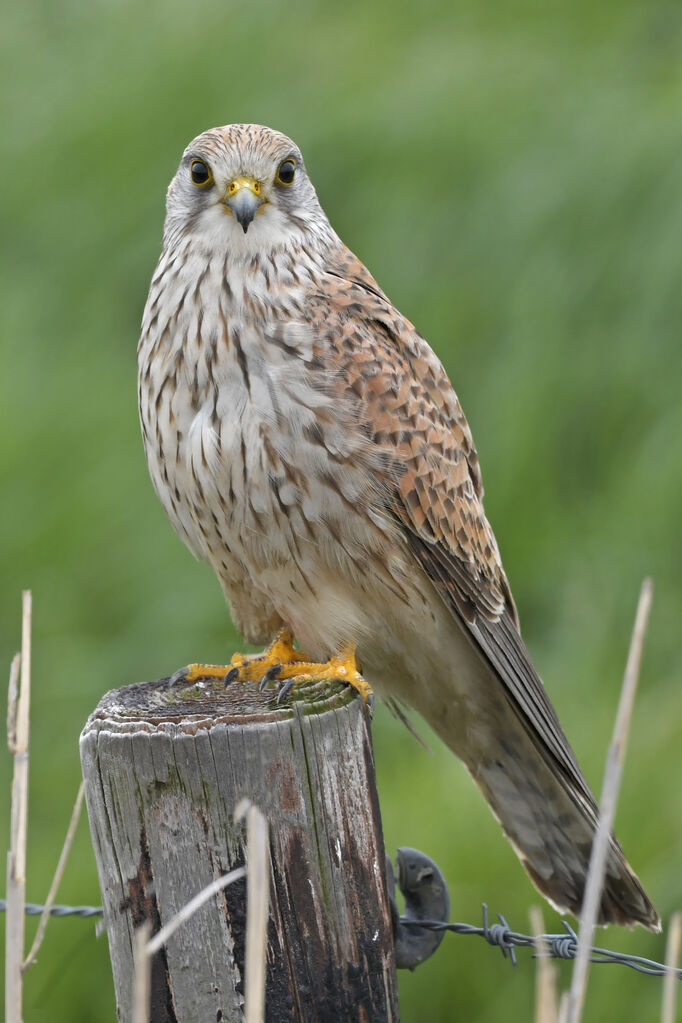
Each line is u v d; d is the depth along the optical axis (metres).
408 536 7.56
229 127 7.69
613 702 11.28
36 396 15.81
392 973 5.88
